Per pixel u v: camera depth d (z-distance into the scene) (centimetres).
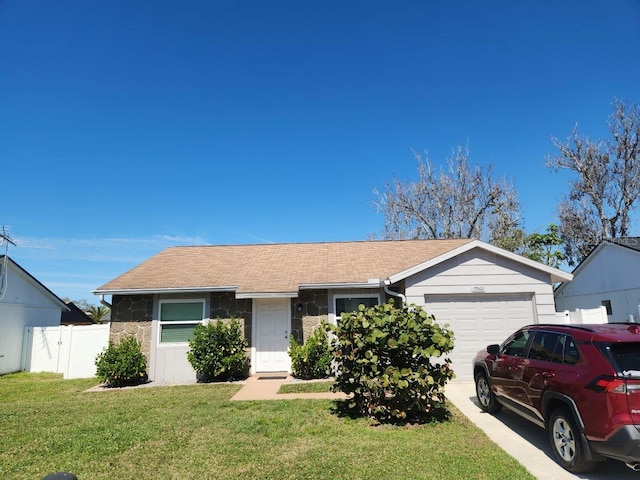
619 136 2689
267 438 638
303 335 1298
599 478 486
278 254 1625
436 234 2903
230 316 1314
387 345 727
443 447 588
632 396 437
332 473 493
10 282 1695
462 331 1123
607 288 2000
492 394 765
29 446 614
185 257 1600
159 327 1302
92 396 1067
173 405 893
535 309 1121
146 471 514
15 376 1554
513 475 486
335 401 897
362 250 1628
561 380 518
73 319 3139
